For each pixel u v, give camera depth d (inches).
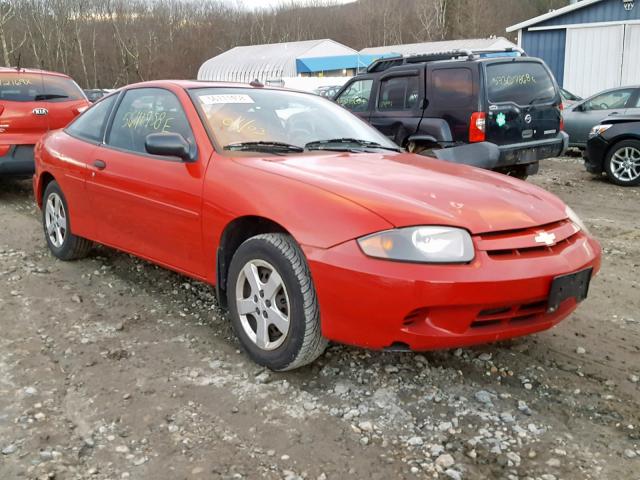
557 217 121.8
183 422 107.7
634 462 98.0
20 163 294.4
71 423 107.2
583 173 420.2
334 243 109.0
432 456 98.9
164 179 146.6
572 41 789.2
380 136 173.9
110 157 167.6
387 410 111.8
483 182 130.5
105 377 123.3
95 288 174.6
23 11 2176.4
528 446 102.0
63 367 127.4
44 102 303.1
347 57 1594.5
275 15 3117.6
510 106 291.1
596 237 244.8
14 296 167.3
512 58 295.4
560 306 117.6
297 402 114.3
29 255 205.9
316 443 101.9
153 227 152.8
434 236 105.0
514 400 116.3
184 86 158.1
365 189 116.4
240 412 110.9
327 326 112.1
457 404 114.3
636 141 358.6
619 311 163.3
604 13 758.5
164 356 132.6
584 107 479.5
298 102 169.9
